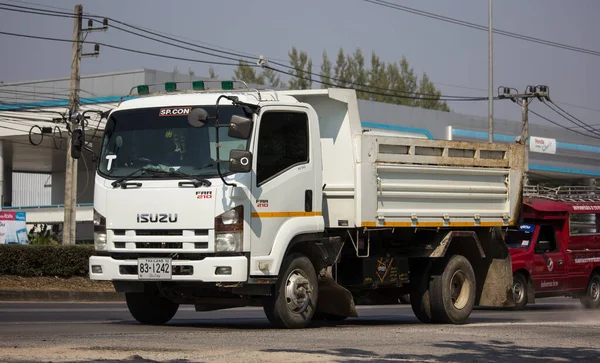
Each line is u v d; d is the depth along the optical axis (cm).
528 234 2120
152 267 1095
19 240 3125
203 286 1104
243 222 1080
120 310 1677
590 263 2255
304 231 1167
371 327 1248
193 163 1104
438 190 1345
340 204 1248
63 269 2491
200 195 1081
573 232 2230
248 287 1097
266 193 1117
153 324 1272
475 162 1406
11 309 1648
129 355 802
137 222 1108
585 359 883
